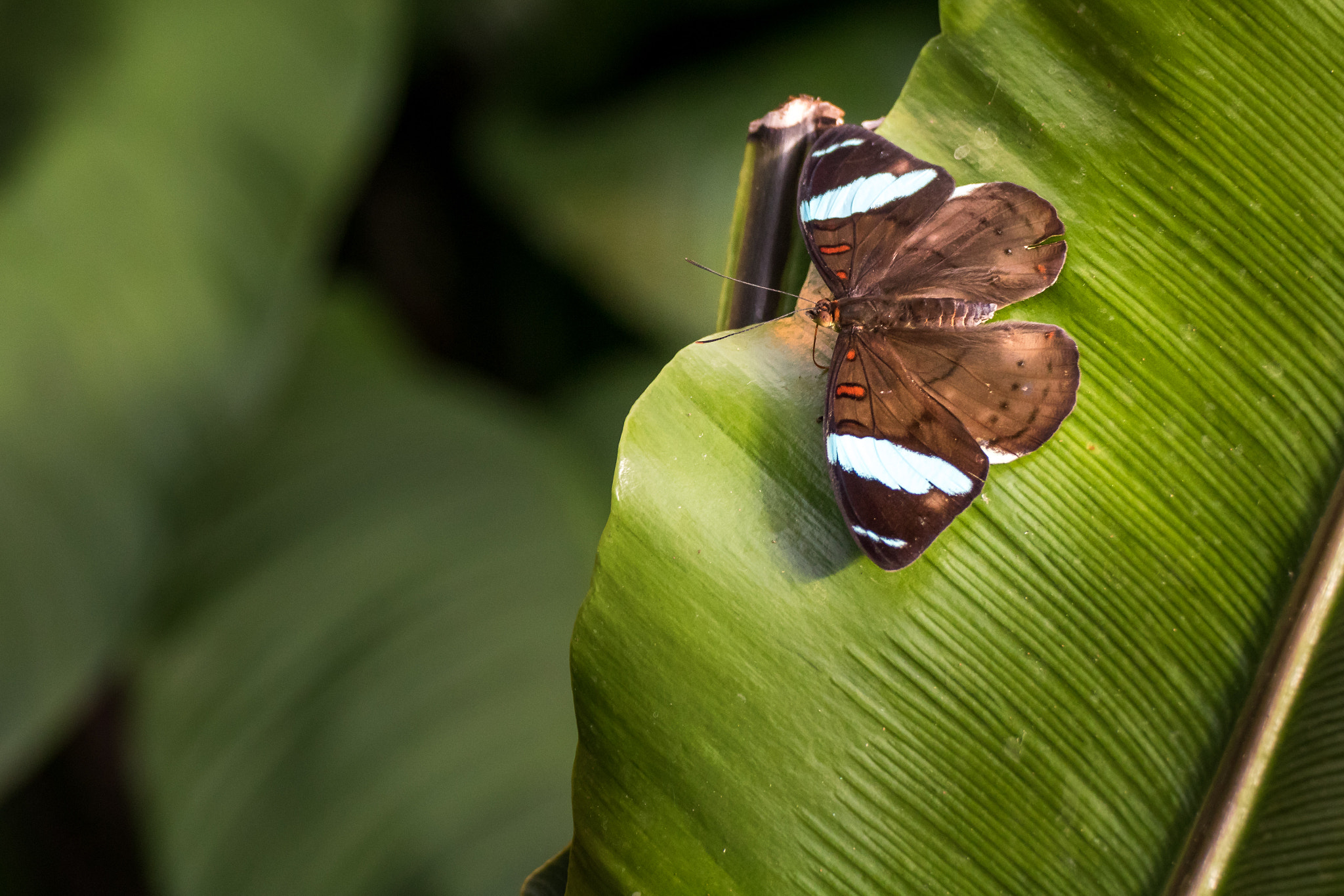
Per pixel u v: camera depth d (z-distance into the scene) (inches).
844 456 25.0
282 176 33.9
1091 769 25.3
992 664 25.2
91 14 33.6
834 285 25.8
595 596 24.9
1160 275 25.8
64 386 31.0
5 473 30.6
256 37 34.7
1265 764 25.4
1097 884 25.2
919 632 25.1
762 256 26.2
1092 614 25.4
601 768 24.9
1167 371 25.7
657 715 24.9
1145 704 25.4
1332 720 25.2
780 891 24.9
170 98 33.5
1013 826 25.1
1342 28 25.7
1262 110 25.8
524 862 29.3
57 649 30.4
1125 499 25.5
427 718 30.2
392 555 31.3
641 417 25.2
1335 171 25.8
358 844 29.6
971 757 25.1
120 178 32.6
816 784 24.9
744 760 24.9
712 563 25.0
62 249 31.6
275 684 30.5
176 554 32.0
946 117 25.8
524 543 32.0
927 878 25.0
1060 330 25.5
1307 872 25.1
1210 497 25.6
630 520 25.0
